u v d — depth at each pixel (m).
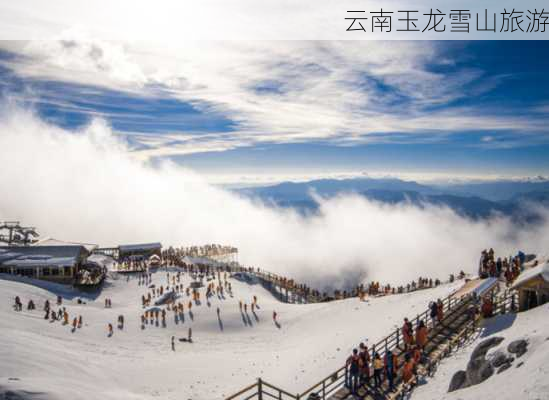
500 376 15.04
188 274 66.19
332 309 44.31
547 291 21.53
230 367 31.75
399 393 18.30
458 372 17.27
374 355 20.27
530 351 15.22
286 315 46.47
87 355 30.38
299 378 26.34
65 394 17.38
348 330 34.56
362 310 40.38
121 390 23.58
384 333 28.75
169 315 45.94
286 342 39.00
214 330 42.75
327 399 18.28
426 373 19.33
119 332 40.12
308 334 39.25
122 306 52.22
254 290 61.00
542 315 20.14
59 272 58.53
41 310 44.00
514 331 18.95
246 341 40.12
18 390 16.20
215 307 48.66
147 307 49.19
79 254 63.09
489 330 21.53
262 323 44.59
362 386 19.34
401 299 38.78
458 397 15.29
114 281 61.81
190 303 48.31
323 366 27.02
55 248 63.59
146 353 35.12
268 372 29.50
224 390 26.41
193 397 25.02
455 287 33.47
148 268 68.75
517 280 23.16
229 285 58.09
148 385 26.70
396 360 19.28
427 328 23.62
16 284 50.88
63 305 47.53
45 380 19.06
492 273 30.89
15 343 24.31
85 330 38.88
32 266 58.03
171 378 28.64
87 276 59.38
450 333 22.92
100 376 24.81
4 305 42.50
